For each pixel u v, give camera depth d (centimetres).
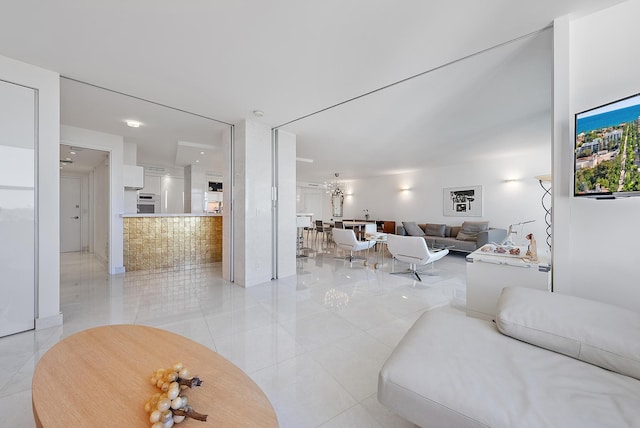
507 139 473
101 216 539
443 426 98
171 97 296
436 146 527
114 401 98
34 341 211
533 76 252
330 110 337
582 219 166
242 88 276
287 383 167
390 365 118
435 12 169
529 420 86
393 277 433
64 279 411
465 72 245
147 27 183
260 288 367
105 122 379
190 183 682
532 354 122
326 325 251
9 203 218
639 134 133
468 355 122
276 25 182
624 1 155
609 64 159
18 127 222
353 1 160
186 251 518
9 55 215
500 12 168
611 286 159
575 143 161
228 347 209
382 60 225
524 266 195
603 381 103
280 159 421
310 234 1030
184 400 92
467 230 661
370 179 995
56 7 163
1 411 140
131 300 314
